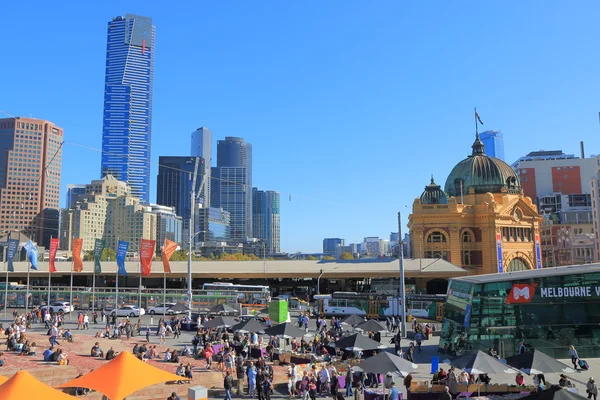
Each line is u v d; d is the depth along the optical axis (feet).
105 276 420.77
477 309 146.41
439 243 383.24
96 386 72.18
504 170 419.95
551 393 62.49
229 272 363.97
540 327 147.23
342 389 112.27
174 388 104.83
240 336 168.04
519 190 418.10
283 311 212.23
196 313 255.09
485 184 410.31
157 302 283.59
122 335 187.42
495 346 145.18
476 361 90.58
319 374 110.93
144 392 101.14
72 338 164.66
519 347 139.64
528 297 148.05
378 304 266.36
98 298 290.35
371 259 378.53
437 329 222.89
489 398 94.89
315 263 377.09
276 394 109.50
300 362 135.03
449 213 380.78
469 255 382.42
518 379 104.88
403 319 192.03
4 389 62.18
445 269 342.03
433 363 120.88
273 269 364.99
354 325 161.07
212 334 167.32
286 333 139.85
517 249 388.78
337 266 364.79
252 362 120.47
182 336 193.16
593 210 602.44
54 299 299.38
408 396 101.45
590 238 620.08
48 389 64.23
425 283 366.63
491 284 147.74
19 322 191.01
